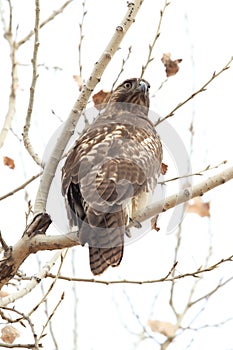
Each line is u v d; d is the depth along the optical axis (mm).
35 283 11242
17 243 10875
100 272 10594
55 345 12078
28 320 10812
